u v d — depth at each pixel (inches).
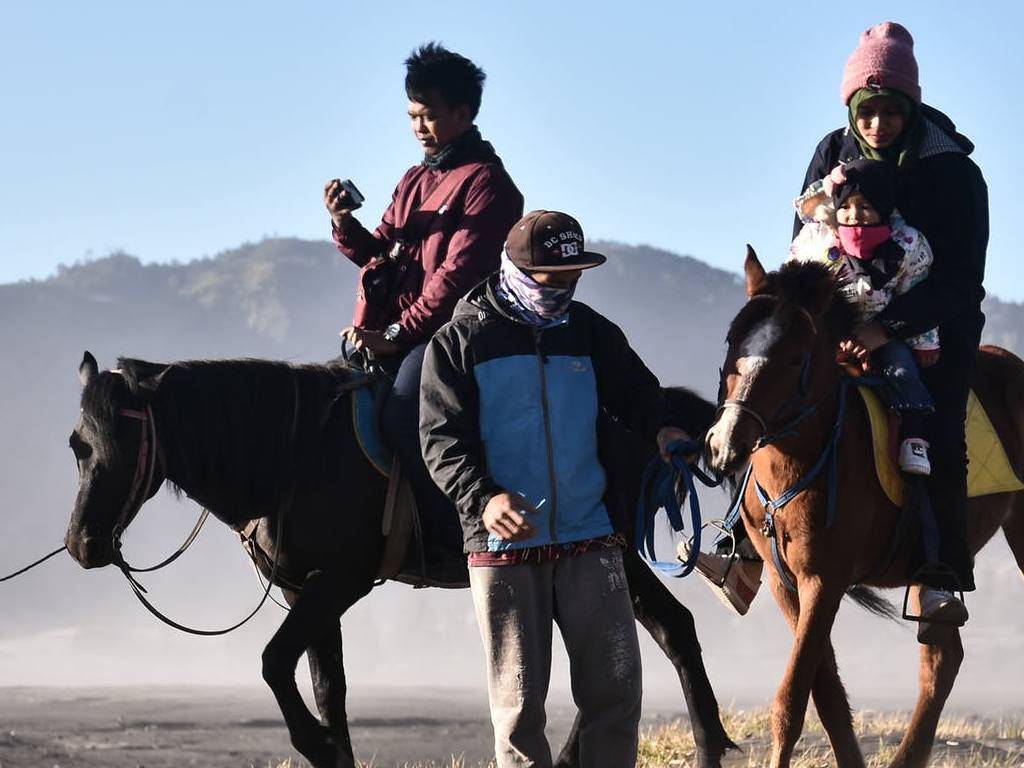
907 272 395.9
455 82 450.6
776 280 368.5
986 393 455.2
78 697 2079.2
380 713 2003.0
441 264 445.4
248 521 417.7
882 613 434.3
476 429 315.9
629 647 315.6
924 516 395.9
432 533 416.5
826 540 383.2
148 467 399.2
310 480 409.4
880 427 393.4
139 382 401.4
